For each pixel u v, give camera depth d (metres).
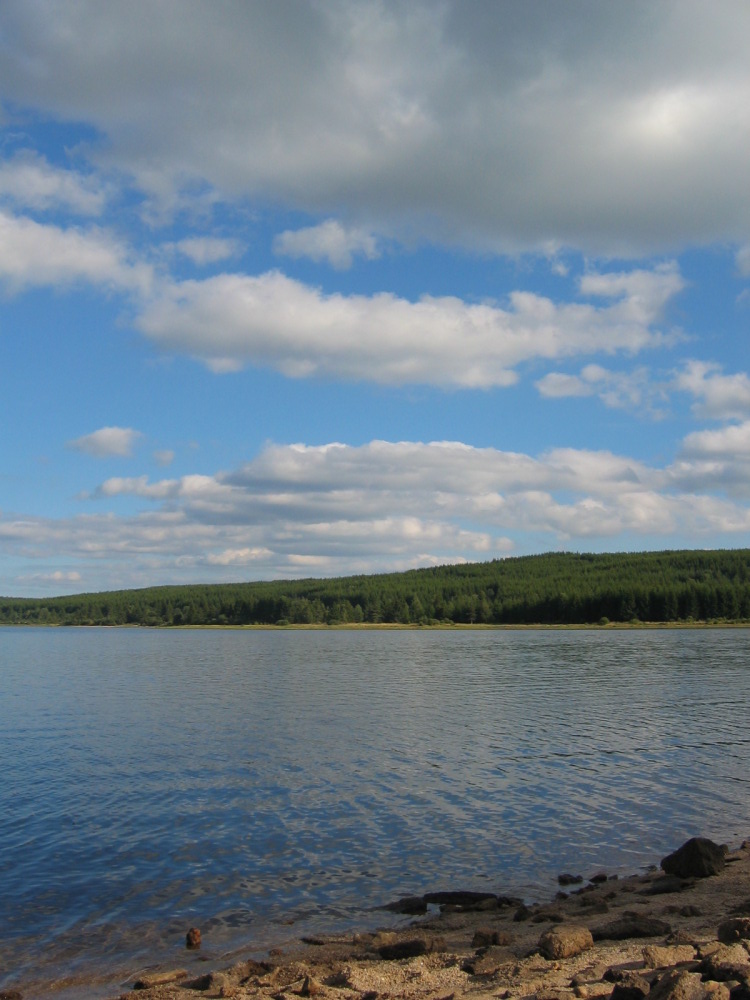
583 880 18.77
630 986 10.09
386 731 40.94
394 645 141.75
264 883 18.64
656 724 43.09
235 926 16.19
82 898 17.73
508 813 24.50
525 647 125.81
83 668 89.75
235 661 101.06
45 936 15.71
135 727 42.84
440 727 42.31
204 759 33.28
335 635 198.00
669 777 29.33
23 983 13.67
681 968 11.04
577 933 13.14
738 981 9.90
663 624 192.00
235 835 22.38
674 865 18.45
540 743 36.97
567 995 10.63
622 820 23.77
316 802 25.94
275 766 31.72
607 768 31.03
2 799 26.42
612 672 77.50
